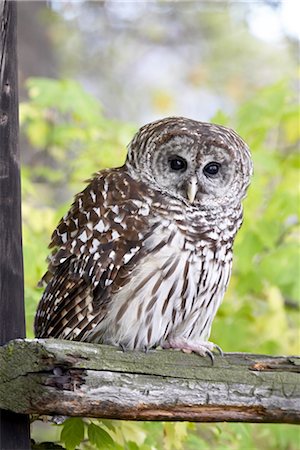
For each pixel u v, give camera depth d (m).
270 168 12.88
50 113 14.26
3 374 7.06
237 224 9.15
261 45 27.94
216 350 8.51
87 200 8.90
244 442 11.15
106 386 7.09
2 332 7.46
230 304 12.90
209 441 11.29
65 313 8.62
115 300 8.53
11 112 7.72
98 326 8.66
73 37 26.03
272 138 14.30
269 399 7.49
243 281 12.47
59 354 6.94
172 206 8.64
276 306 13.26
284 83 13.90
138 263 8.50
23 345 7.01
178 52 28.80
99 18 26.95
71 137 13.51
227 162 8.92
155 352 7.44
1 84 7.70
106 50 27.41
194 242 8.65
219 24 28.14
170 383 7.30
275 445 12.89
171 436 9.61
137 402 7.20
